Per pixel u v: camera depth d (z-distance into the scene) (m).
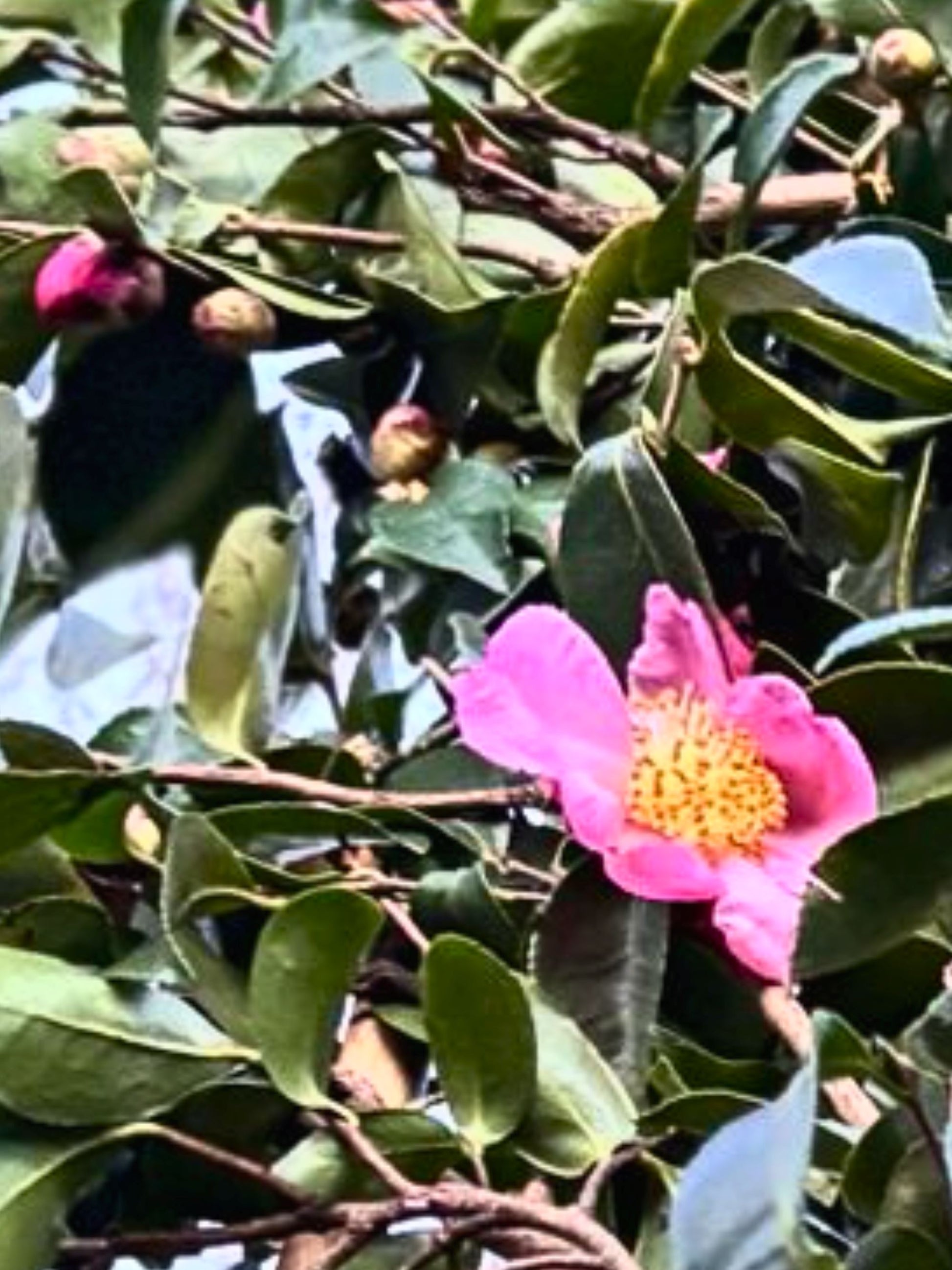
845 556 0.83
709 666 0.79
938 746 0.79
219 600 0.87
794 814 0.79
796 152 0.94
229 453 0.94
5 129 0.94
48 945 0.81
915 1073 0.74
